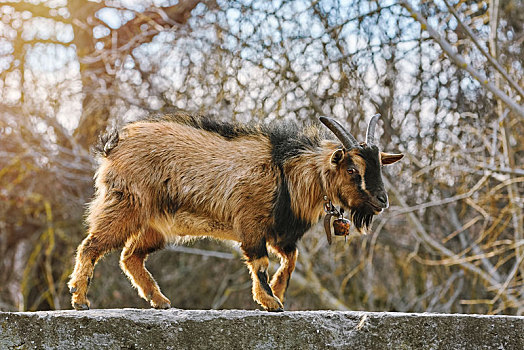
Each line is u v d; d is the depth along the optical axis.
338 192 6.30
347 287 14.62
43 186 14.76
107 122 14.77
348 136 6.29
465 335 5.41
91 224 6.12
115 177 6.09
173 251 14.97
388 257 14.60
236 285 15.00
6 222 15.00
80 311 5.45
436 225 14.31
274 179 6.20
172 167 6.13
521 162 13.23
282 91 13.52
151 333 5.20
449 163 12.56
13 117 14.79
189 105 14.29
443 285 14.14
